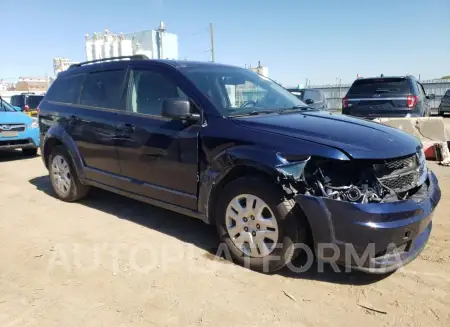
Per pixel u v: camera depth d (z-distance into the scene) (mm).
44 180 7070
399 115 9883
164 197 4117
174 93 4062
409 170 3227
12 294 3162
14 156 10016
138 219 4832
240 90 4336
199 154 3697
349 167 3033
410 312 2871
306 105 4672
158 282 3316
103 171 4824
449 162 7527
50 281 3359
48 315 2885
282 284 3266
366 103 10258
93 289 3225
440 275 3361
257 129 3426
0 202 5648
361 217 2875
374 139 3207
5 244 4133
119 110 4578
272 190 3184
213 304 2998
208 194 3652
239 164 3354
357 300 3033
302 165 3047
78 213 5086
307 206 3031
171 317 2844
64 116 5309
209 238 4219
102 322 2797
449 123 16672
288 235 3160
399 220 2914
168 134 3949
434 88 27344
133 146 4316
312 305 2977
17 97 20516
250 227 3408
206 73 4273
